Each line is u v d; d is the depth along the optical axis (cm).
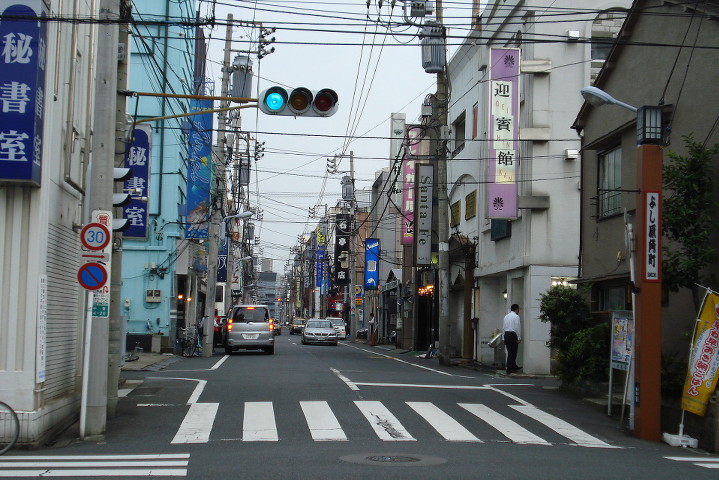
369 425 1212
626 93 1672
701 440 1148
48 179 1062
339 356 3005
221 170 3173
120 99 1273
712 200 1320
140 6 3097
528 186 2327
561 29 2341
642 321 1218
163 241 3116
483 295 2855
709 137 1355
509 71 2275
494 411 1387
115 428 1172
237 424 1203
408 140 3559
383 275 5884
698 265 1249
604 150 1786
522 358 2362
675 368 1288
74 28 1225
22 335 1024
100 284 1108
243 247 7762
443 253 2708
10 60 995
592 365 1557
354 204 5609
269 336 3069
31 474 835
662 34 1531
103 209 1115
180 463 908
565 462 963
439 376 2028
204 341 2922
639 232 1235
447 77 2728
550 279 2291
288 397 1476
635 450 1102
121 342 1582
